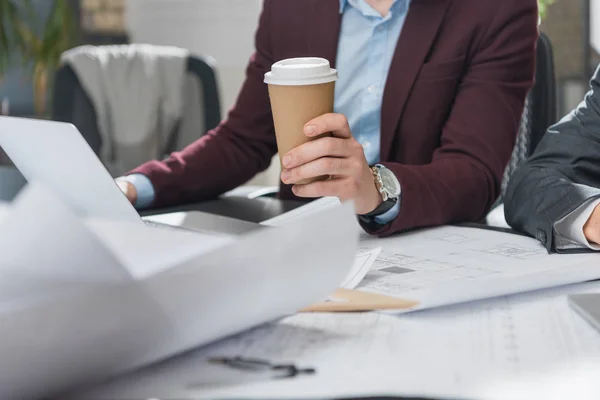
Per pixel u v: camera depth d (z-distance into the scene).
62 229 0.53
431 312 0.83
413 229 1.27
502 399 0.59
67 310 0.55
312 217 0.67
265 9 1.81
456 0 1.60
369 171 1.14
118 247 0.58
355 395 0.60
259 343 0.72
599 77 1.31
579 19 3.81
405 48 1.61
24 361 0.57
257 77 1.78
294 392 0.60
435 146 1.62
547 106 1.80
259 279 0.65
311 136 1.04
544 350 0.70
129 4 4.29
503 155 1.45
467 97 1.51
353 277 0.92
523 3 1.54
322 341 0.73
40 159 1.01
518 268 0.94
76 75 2.60
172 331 0.62
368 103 1.68
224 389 0.61
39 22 4.41
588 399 0.59
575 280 0.93
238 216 1.40
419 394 0.60
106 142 2.63
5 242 0.54
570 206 1.07
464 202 1.33
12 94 4.46
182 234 0.60
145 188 1.51
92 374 0.61
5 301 0.56
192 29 4.13
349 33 1.71
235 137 1.74
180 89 2.72
